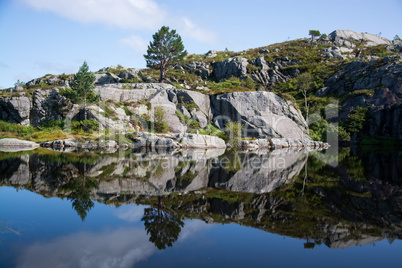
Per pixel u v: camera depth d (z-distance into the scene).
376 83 48.56
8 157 16.31
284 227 5.26
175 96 41.59
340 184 9.71
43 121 36.84
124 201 6.89
